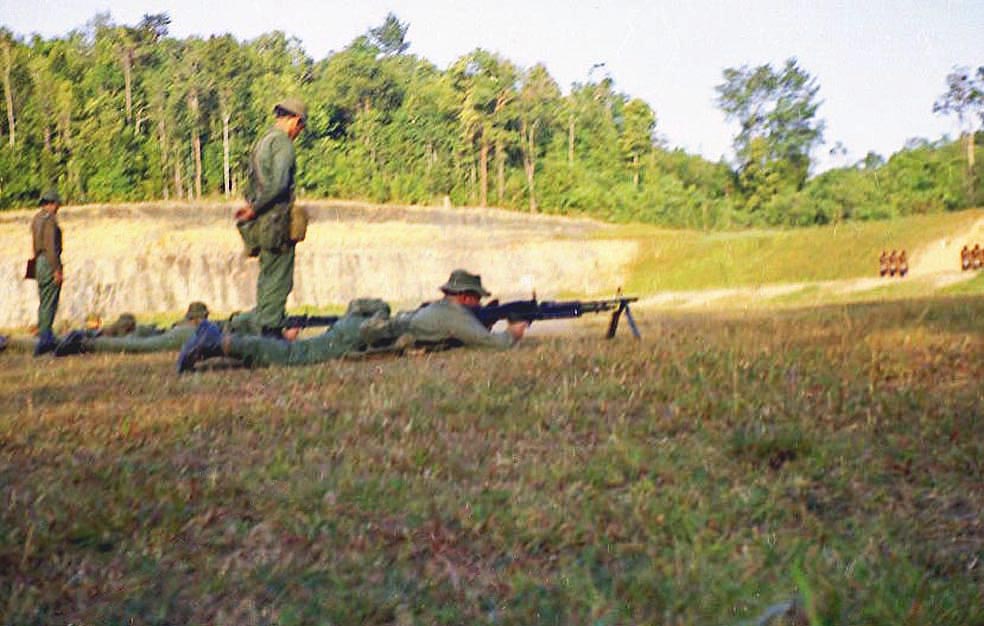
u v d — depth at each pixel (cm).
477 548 379
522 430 562
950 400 598
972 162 8131
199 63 10450
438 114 10631
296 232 1044
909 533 396
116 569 357
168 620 319
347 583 344
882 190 8562
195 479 453
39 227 1347
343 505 423
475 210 9162
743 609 310
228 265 6191
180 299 5947
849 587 325
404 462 489
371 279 6244
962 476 466
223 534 390
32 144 9325
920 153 8619
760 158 9525
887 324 1043
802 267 4984
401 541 384
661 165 10956
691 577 341
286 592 338
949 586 332
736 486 452
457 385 702
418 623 312
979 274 3538
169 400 687
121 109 10556
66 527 389
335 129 11462
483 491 440
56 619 319
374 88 11381
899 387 643
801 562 348
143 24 11275
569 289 5781
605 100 11406
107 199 9275
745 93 9606
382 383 720
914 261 4691
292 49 12619
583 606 323
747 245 5438
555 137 11050
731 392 639
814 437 519
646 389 655
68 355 1241
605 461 488
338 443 530
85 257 6100
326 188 10012
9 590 337
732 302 3669
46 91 9400
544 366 780
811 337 898
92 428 575
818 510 427
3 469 481
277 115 1029
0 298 5541
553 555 373
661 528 397
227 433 565
